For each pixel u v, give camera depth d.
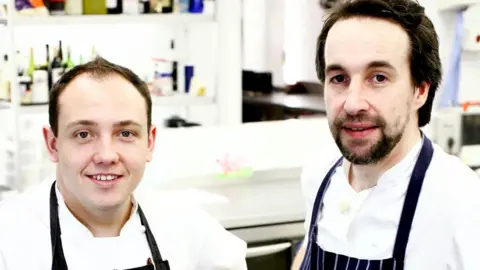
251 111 5.60
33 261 1.58
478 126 4.07
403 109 1.60
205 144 3.40
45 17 4.43
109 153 1.51
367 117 1.56
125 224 1.67
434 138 4.03
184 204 1.82
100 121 1.51
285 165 3.24
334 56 1.58
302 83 5.68
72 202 1.61
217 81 5.20
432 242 1.61
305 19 5.60
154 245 1.69
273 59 5.65
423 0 4.30
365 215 1.71
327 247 1.78
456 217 1.58
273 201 3.01
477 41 4.23
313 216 1.87
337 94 1.60
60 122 1.54
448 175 1.64
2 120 4.61
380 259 1.66
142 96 1.58
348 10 1.60
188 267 1.73
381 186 1.69
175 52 5.21
